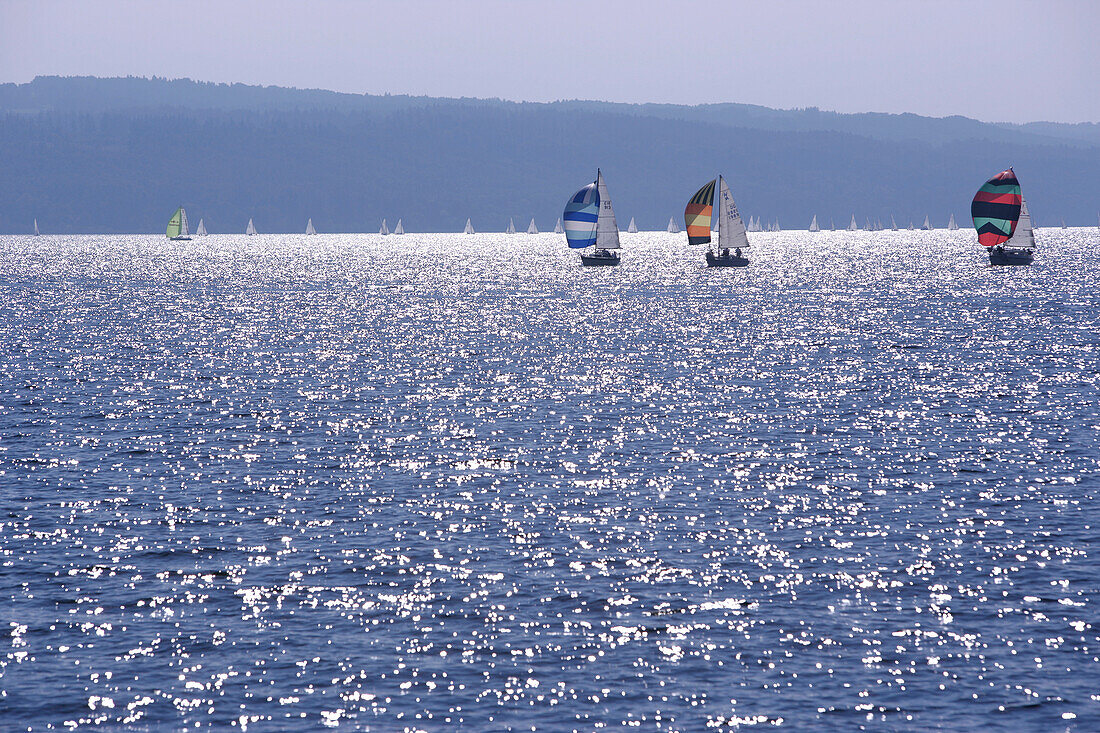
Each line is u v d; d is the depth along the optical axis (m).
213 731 82.12
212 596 107.94
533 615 102.75
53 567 116.44
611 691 87.69
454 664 92.50
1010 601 105.25
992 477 154.00
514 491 148.00
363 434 187.62
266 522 133.25
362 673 90.94
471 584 110.88
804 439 181.38
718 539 125.56
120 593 108.88
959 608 103.62
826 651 94.56
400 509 139.12
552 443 179.38
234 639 97.56
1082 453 168.38
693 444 178.00
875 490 147.50
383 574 114.00
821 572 113.94
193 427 194.12
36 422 198.50
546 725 82.56
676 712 84.25
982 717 83.12
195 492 148.00
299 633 98.88
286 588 110.12
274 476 157.38
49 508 139.62
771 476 155.88
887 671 90.56
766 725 82.31
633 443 179.00
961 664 91.69
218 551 121.75
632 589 109.25
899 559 117.94
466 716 83.94
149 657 94.06
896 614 102.38
